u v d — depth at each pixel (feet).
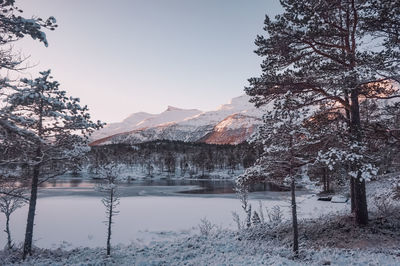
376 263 28.55
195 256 42.37
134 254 46.39
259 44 42.75
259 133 38.58
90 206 123.44
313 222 52.75
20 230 76.13
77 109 44.55
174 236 68.95
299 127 35.70
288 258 35.04
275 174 38.63
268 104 46.26
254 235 53.11
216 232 64.13
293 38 40.93
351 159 32.73
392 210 47.26
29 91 24.97
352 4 36.96
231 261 34.88
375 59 33.96
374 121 40.91
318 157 35.40
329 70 38.70
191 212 108.17
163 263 38.73
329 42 44.39
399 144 34.88
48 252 48.37
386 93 38.11
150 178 434.30
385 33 35.35
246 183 42.52
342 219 47.34
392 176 38.04
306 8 37.81
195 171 516.32
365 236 37.96
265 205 120.57
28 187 47.19
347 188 123.03
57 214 102.63
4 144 26.37
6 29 22.33
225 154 568.00
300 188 204.44
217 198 159.22
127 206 125.49
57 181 319.88
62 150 45.32
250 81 44.86
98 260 41.45
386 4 32.94
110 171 48.57
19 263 40.42
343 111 46.37
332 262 30.66
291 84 41.88
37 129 42.73
